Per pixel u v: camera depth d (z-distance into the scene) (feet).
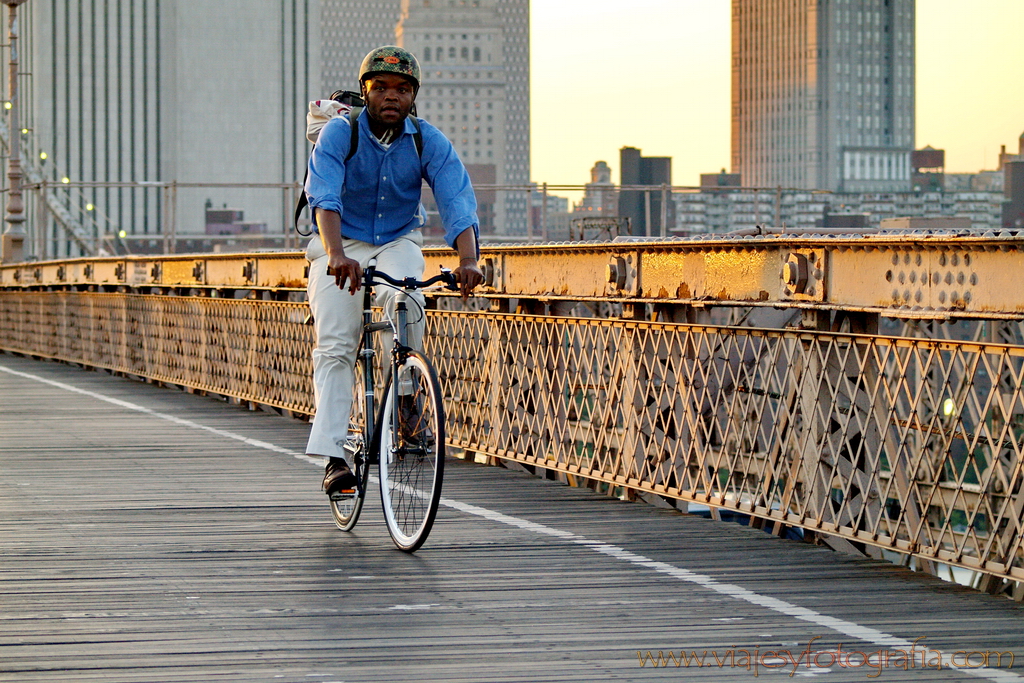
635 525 26.84
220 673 16.11
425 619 18.95
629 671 16.37
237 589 20.81
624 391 30.32
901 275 22.08
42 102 566.77
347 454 25.91
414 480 23.58
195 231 580.71
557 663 16.69
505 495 30.89
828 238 23.63
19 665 16.40
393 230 24.63
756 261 25.84
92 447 39.58
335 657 16.88
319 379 25.05
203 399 56.44
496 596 20.45
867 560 23.41
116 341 70.33
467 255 23.94
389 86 23.76
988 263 20.20
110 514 27.78
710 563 23.06
